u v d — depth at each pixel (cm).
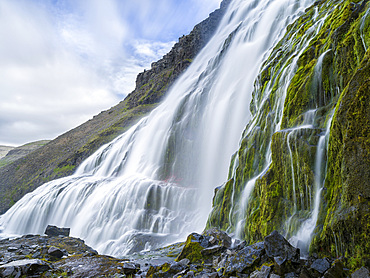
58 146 8800
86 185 3116
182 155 2938
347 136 608
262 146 1236
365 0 917
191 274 714
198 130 2958
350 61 823
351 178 593
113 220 2367
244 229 1073
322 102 920
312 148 804
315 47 1138
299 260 620
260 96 1577
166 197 2414
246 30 3544
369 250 538
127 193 2542
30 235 1597
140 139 3872
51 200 3212
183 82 5322
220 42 5147
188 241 969
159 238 1905
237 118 2398
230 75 3062
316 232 696
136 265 916
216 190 1488
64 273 809
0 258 986
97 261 945
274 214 894
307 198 799
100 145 6525
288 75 1232
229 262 717
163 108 4262
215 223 1352
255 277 608
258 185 1063
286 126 1034
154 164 3164
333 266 558
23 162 8394
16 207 3678
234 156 1545
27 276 762
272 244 655
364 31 783
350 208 590
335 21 1089
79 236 2439
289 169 884
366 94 575
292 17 2598
